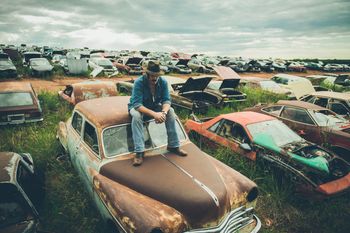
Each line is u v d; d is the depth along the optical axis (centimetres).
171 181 326
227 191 331
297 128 700
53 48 3953
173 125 387
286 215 442
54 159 571
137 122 369
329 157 508
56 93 1170
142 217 282
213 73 2786
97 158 373
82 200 436
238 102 1098
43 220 391
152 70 362
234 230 338
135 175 338
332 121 698
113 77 2178
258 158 527
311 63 3978
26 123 763
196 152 398
